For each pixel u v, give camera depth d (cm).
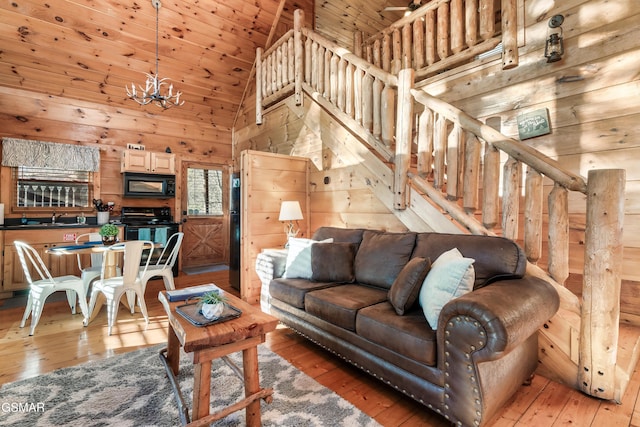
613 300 177
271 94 504
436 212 268
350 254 282
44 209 456
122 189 517
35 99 446
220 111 605
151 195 515
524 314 151
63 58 430
